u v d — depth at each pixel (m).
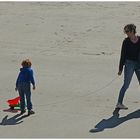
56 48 25.36
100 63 22.39
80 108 16.91
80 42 26.39
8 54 24.28
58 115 16.31
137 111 16.48
